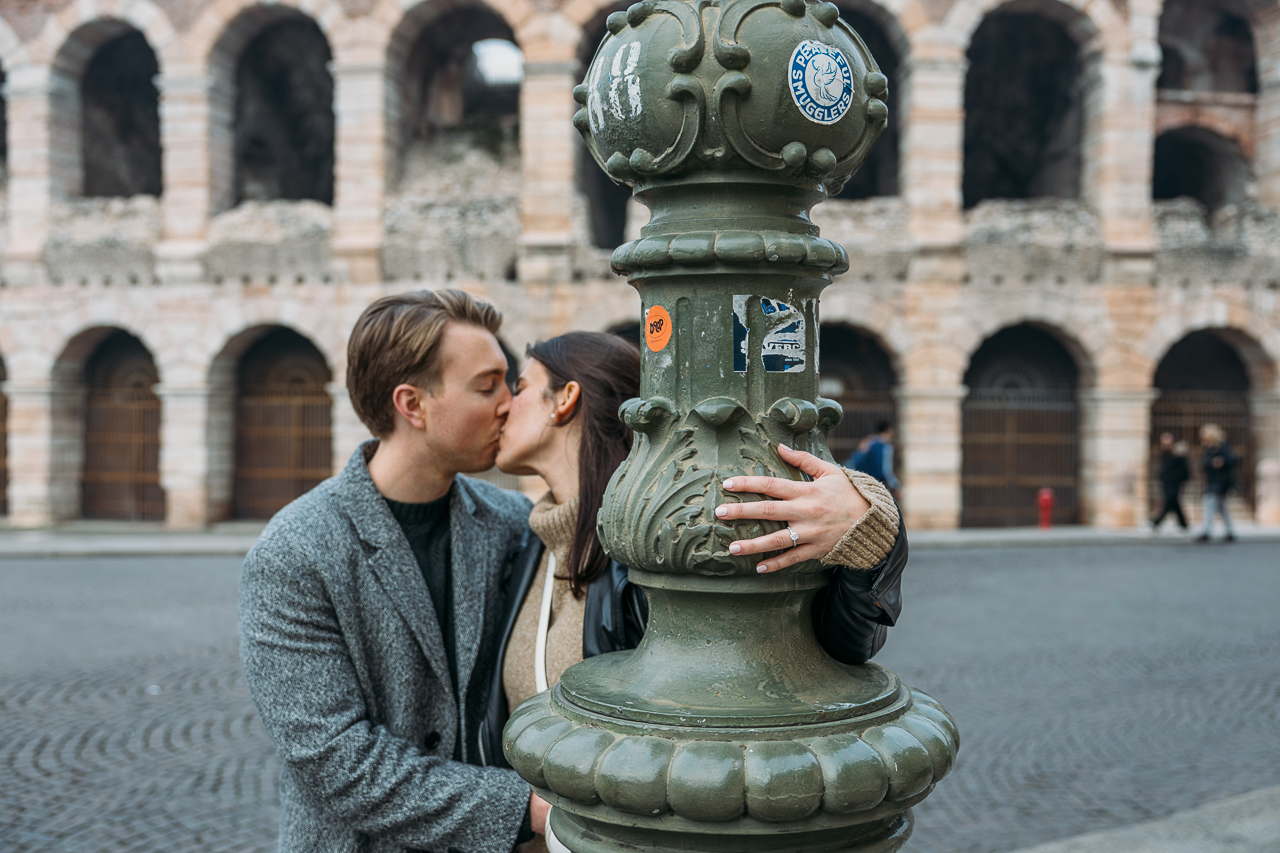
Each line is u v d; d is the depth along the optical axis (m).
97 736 7.17
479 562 2.37
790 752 1.35
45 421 20.69
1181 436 21.38
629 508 1.50
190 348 20.22
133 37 22.89
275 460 21.45
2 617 11.52
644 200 1.65
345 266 19.80
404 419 2.26
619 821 1.39
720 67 1.42
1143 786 6.09
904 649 9.62
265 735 7.20
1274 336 19.80
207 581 14.18
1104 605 11.90
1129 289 19.50
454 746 2.24
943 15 19.14
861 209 19.39
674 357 1.52
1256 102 21.03
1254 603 12.03
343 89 19.89
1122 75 19.52
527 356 2.43
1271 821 4.55
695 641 1.54
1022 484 20.75
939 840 5.34
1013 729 7.20
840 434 20.48
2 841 5.37
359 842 2.06
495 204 19.83
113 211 20.45
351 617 2.12
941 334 19.36
